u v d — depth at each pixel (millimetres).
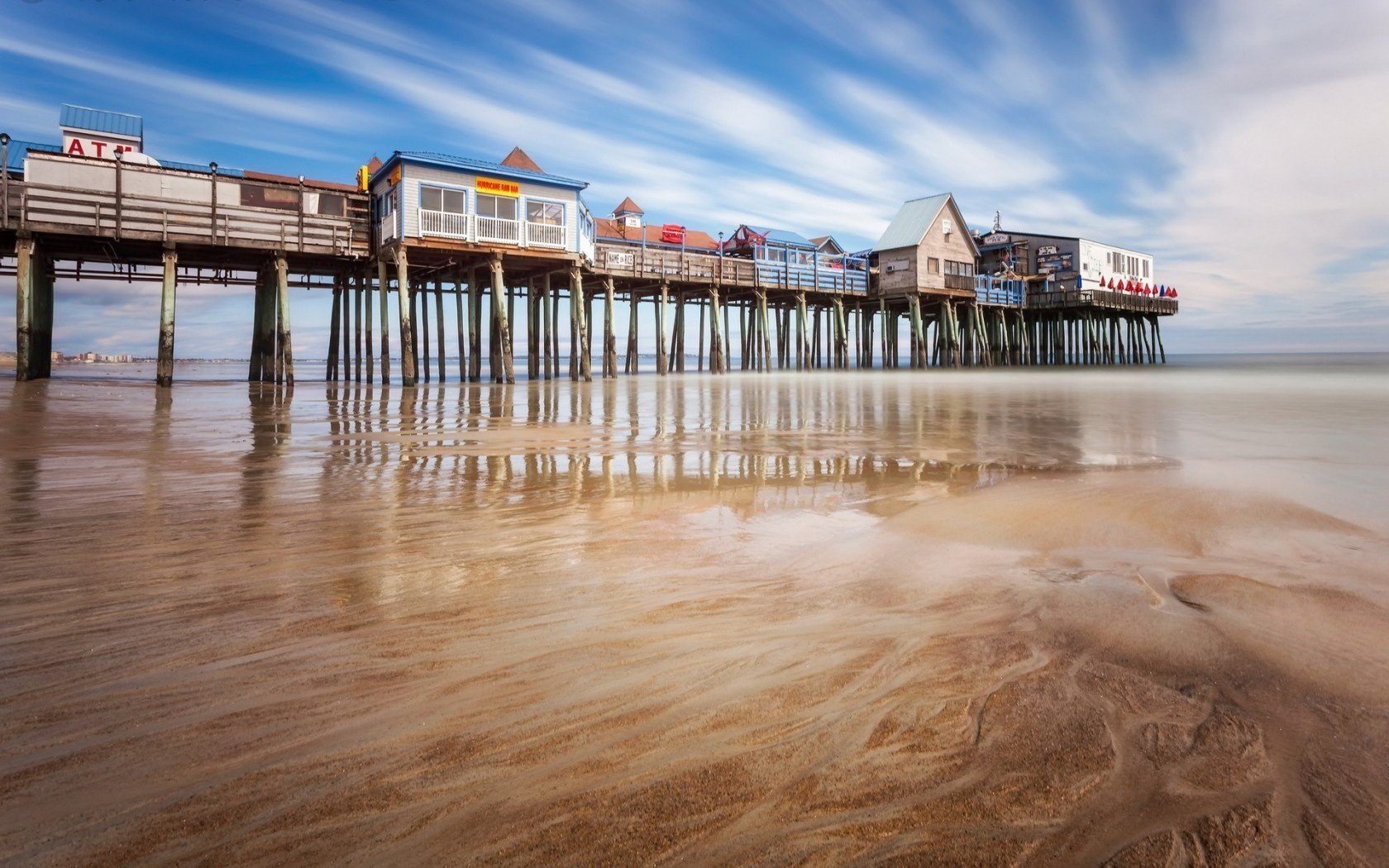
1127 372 36469
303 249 23812
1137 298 55281
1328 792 1590
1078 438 8539
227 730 1842
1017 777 1660
